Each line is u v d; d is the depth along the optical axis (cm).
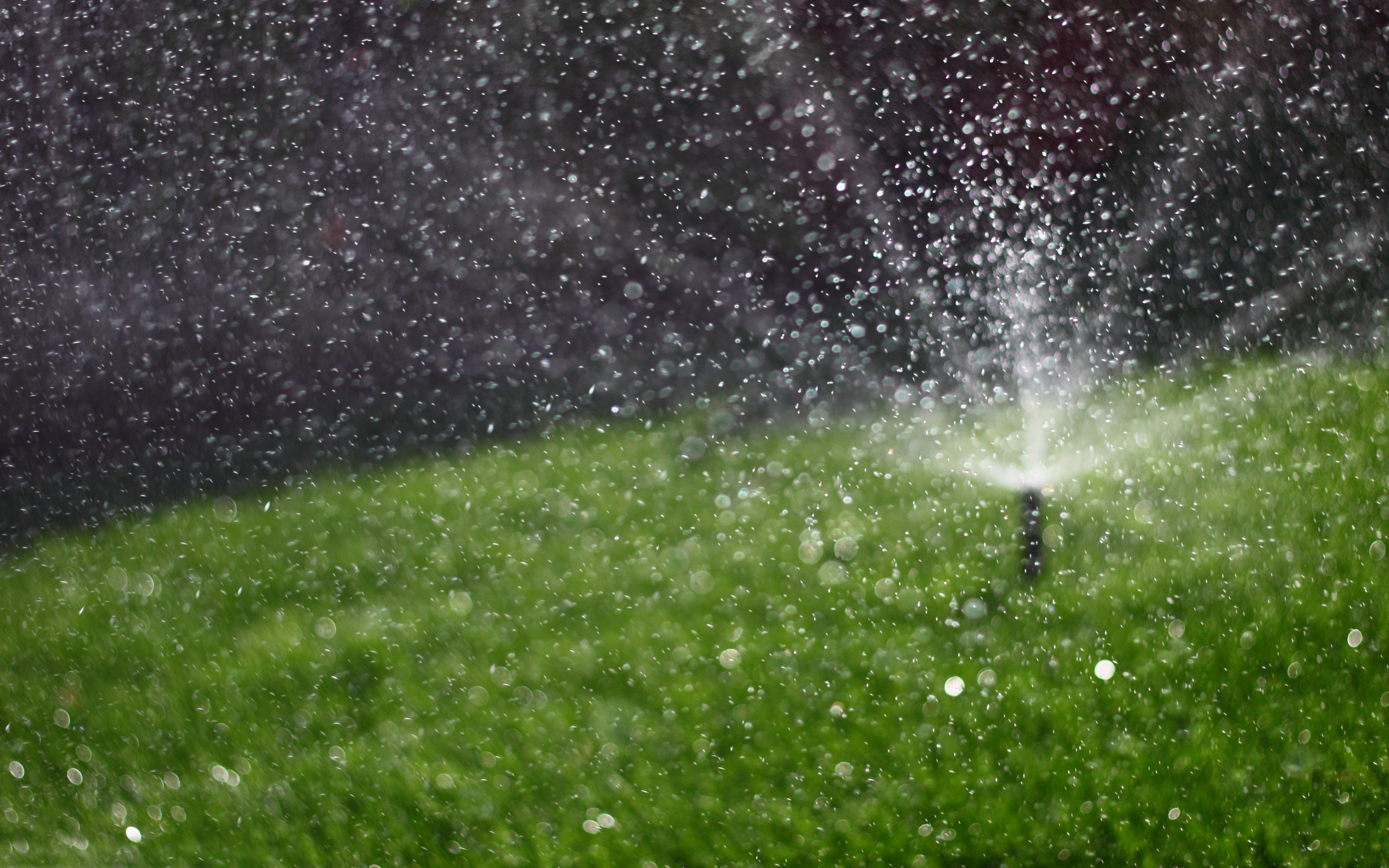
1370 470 663
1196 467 695
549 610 627
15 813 525
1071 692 512
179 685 608
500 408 923
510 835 471
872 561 635
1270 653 523
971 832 448
